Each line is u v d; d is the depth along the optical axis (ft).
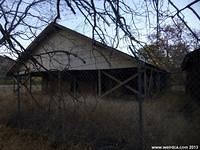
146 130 17.95
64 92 21.40
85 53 45.01
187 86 24.99
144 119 20.18
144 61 14.33
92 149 18.83
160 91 27.22
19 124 25.46
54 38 28.63
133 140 17.37
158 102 24.50
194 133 16.31
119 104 25.55
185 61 30.66
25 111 25.44
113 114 21.59
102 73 52.85
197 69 24.66
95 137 19.65
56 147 20.42
